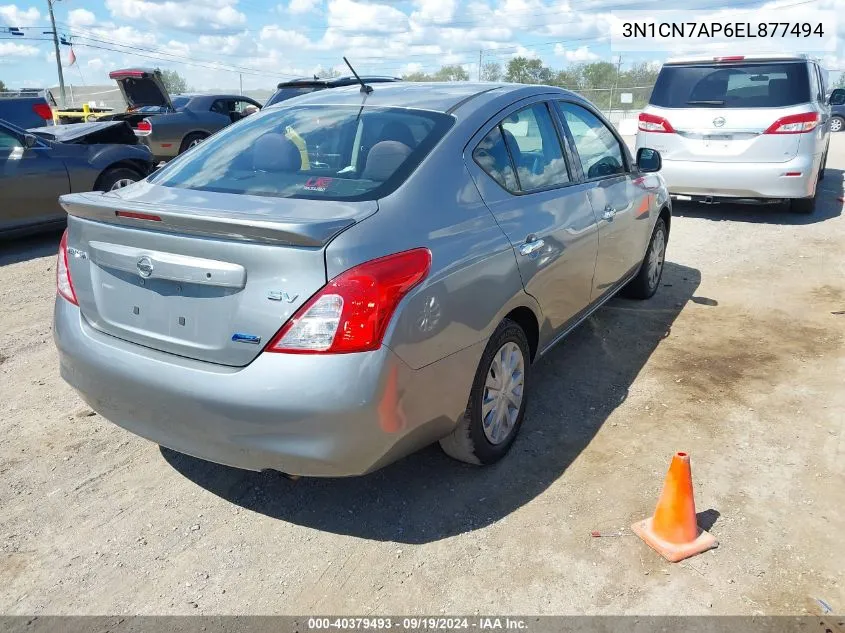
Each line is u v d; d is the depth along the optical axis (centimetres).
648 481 319
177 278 251
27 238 829
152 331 262
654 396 402
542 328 354
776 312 540
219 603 251
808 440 353
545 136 379
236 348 242
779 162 799
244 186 294
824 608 245
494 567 267
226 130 361
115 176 860
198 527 292
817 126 796
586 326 512
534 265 328
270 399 236
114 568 268
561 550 275
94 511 302
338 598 253
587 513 297
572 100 424
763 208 941
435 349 262
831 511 296
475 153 315
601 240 411
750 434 359
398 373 245
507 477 324
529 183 348
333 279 233
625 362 451
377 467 258
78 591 256
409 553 275
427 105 333
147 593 256
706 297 579
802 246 738
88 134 872
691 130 825
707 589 254
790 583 256
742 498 305
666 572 262
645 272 549
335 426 237
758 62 795
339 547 279
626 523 290
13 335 505
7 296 596
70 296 293
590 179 415
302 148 314
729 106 808
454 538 283
